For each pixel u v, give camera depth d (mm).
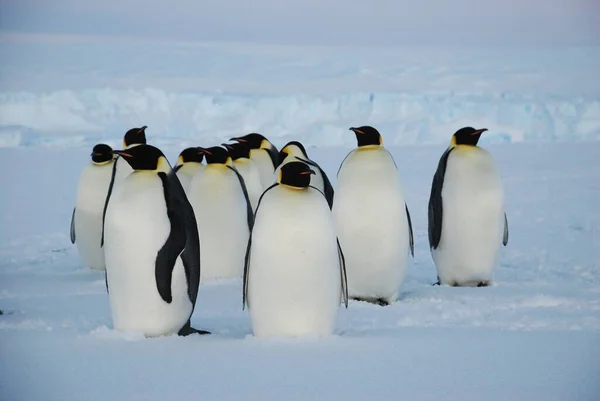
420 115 70125
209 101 73125
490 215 16719
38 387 8320
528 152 50312
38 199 33688
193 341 10656
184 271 11266
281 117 72250
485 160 16781
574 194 32250
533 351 9867
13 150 55250
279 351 9867
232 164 18250
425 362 9289
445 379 8570
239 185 17734
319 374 8758
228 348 10078
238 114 73000
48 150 55375
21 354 9750
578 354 9688
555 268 19062
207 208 17422
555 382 8453
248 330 12000
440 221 17016
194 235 11469
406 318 12891
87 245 19594
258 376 8695
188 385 8359
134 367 9078
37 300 15062
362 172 14555
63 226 27234
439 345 10227
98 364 9219
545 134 65188
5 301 14914
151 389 8234
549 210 28516
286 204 10609
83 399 7906
